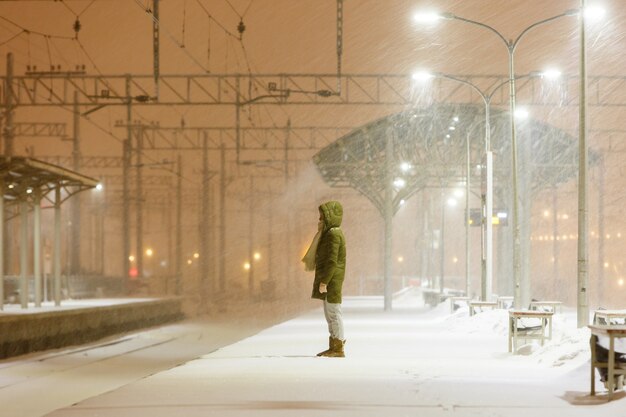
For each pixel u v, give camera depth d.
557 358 22.80
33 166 50.72
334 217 24.48
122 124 92.44
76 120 87.88
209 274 131.75
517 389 16.95
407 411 13.84
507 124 75.19
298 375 19.80
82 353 46.78
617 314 27.95
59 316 50.78
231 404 14.68
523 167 74.25
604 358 15.96
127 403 14.98
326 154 77.62
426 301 89.19
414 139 79.44
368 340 34.31
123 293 94.06
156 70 63.72
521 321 29.05
